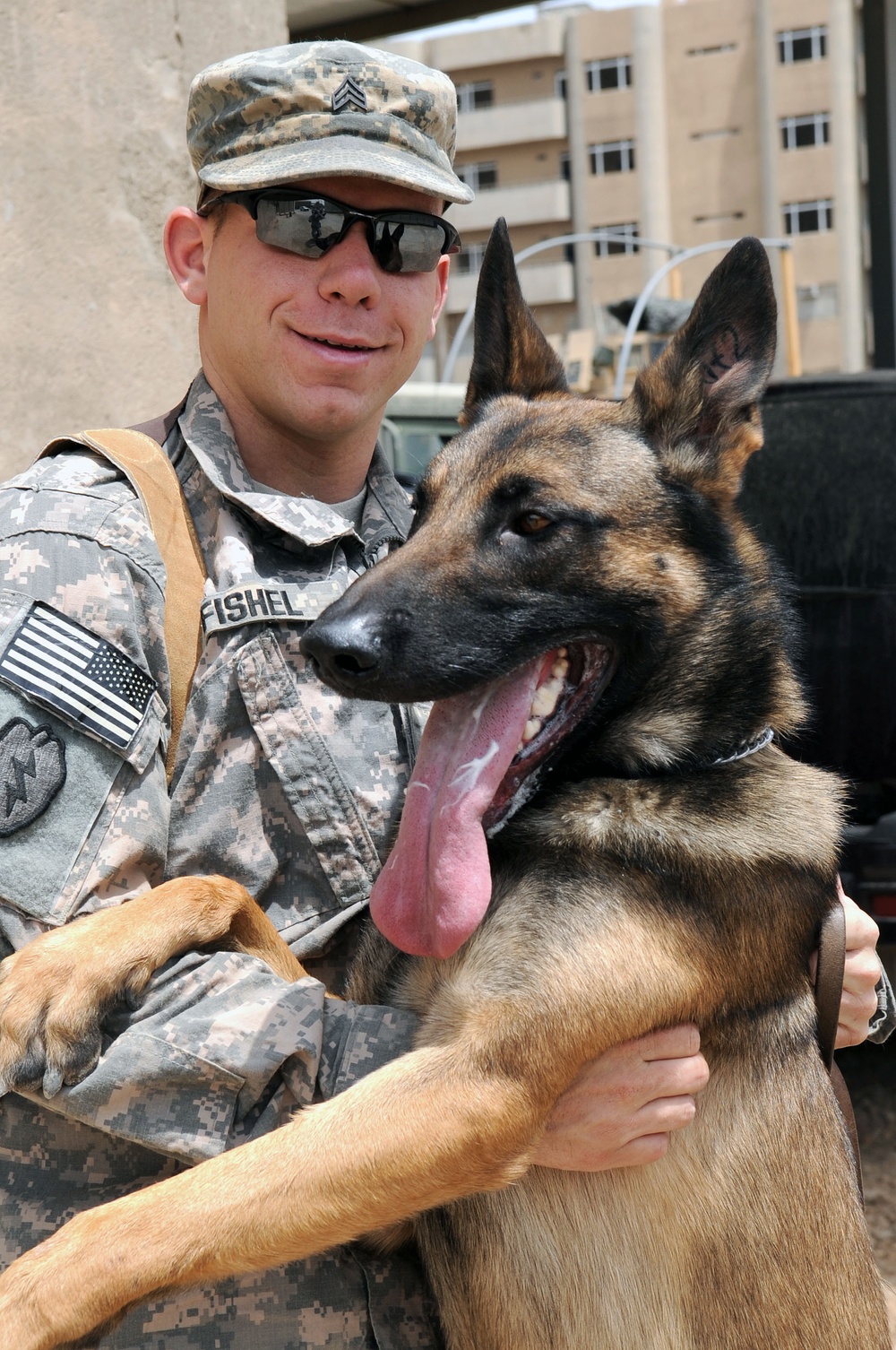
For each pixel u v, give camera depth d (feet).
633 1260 6.37
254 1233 5.31
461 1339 6.44
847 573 15.37
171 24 13.30
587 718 6.93
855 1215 6.86
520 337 7.79
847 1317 6.62
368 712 6.63
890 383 15.43
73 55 12.41
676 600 6.87
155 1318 5.60
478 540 6.60
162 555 6.27
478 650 6.38
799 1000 6.88
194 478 6.76
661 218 202.08
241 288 6.82
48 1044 5.30
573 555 6.64
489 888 6.07
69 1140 5.72
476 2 28.55
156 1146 5.44
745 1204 6.49
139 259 13.14
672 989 6.15
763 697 7.09
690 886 6.40
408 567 6.47
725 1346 6.38
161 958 5.61
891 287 38.01
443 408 25.20
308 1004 5.86
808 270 196.03
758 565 7.29
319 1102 5.98
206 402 7.04
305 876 6.48
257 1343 5.72
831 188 194.90
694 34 199.82
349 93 6.71
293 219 6.61
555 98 206.90
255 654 6.30
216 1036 5.56
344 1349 5.91
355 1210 5.48
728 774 6.93
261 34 14.38
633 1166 6.33
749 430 7.17
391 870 6.20
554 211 205.46
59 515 6.01
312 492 7.43
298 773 6.32
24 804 5.49
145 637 6.07
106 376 12.84
